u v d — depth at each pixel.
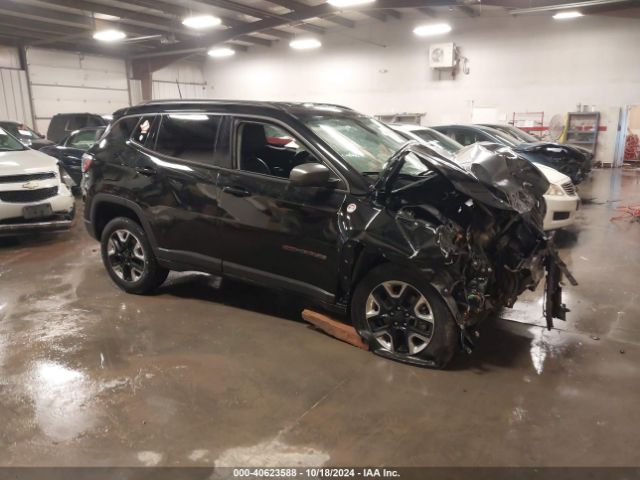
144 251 4.25
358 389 2.86
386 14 17.48
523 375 3.02
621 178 12.79
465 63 16.94
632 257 5.59
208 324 3.78
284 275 3.53
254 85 21.88
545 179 3.51
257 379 2.97
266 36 19.86
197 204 3.81
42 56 17.42
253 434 2.45
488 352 3.33
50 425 2.52
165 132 4.12
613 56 14.61
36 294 4.46
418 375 3.01
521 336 3.58
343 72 19.47
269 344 3.44
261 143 3.85
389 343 3.24
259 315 3.96
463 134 8.92
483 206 2.96
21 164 6.10
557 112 15.71
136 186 4.16
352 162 3.35
